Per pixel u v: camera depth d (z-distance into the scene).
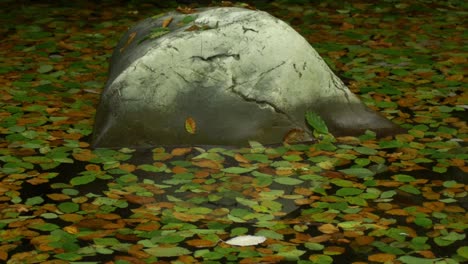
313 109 8.15
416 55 11.07
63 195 6.93
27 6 13.77
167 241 6.15
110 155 7.72
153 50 8.03
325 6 13.95
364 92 9.59
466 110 9.02
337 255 5.96
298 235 6.27
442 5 14.02
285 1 14.28
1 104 9.08
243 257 5.92
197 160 7.57
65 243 6.12
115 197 6.88
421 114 8.90
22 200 6.85
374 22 12.89
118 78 7.99
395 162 7.64
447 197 6.93
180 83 7.96
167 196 6.91
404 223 6.47
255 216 6.56
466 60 10.82
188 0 13.97
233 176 7.25
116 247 6.05
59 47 11.38
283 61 8.08
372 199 6.89
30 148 7.91
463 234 6.29
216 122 7.89
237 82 7.98
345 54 11.15
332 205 6.77
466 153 7.86
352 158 7.68
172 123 7.90
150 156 7.68
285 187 7.08
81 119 8.71
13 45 11.48
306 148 7.86
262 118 7.91
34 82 9.85
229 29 8.16
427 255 5.97
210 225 6.42
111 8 13.74
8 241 6.16
